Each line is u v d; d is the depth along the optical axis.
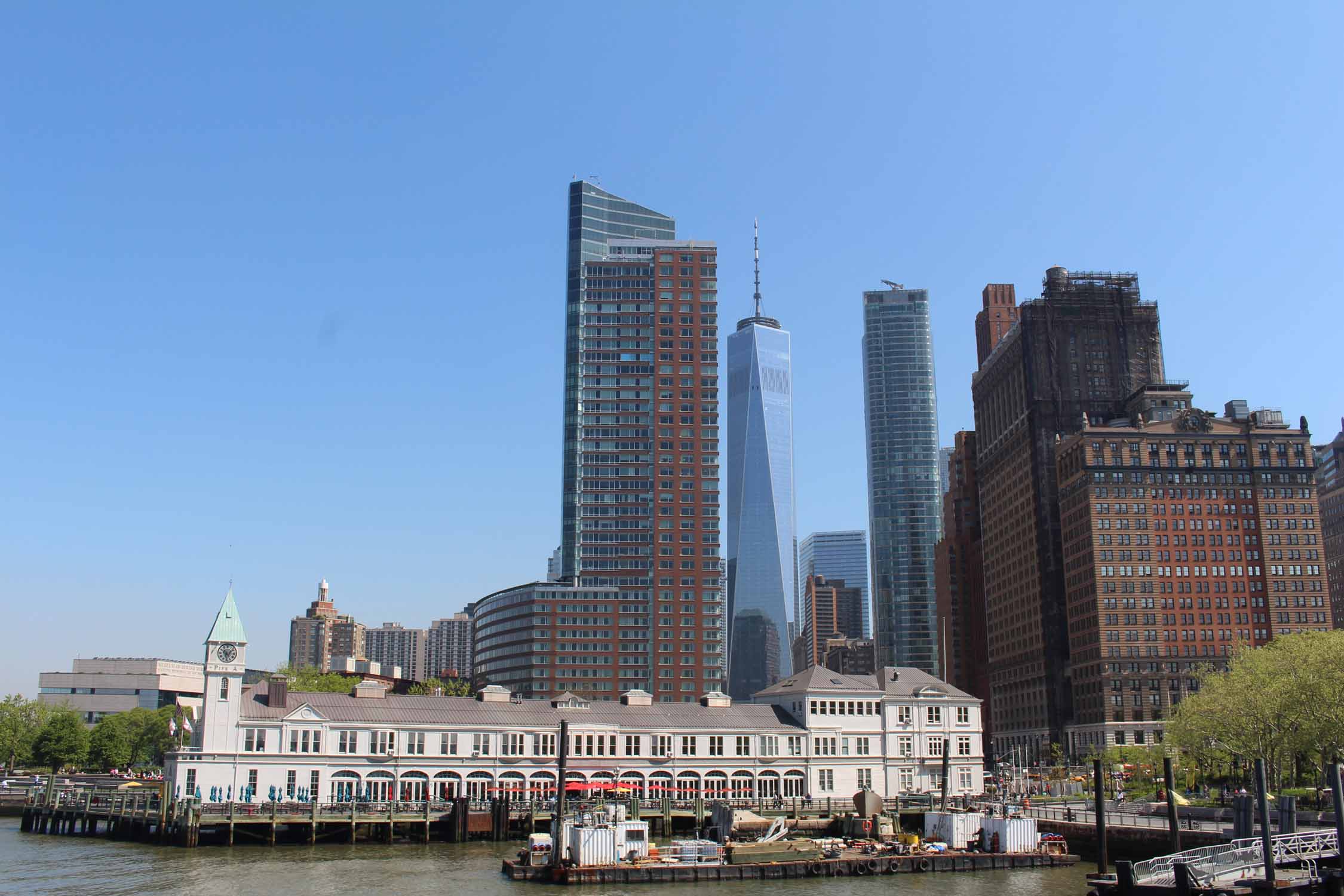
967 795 174.38
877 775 179.88
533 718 165.75
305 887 104.12
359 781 153.25
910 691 184.88
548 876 107.81
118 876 110.19
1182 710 167.12
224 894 100.44
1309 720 140.38
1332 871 75.94
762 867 110.50
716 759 172.25
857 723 180.88
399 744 156.00
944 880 110.75
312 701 155.62
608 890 103.94
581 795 160.12
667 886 106.31
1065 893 102.12
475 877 110.75
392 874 112.56
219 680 148.38
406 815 139.00
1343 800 76.44
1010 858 118.88
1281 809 96.31
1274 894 74.75
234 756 147.12
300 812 137.00
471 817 143.25
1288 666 149.50
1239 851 83.06
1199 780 190.88
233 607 151.50
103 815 152.75
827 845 120.62
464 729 159.88
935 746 183.25
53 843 141.50
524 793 160.88
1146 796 185.38
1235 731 151.38
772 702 189.88
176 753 145.62
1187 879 75.62
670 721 173.50
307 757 150.62
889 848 121.19
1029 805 164.75
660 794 159.38
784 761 175.38
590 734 166.62
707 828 144.12
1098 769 99.06
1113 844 121.94
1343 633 167.88
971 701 186.62
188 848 133.00
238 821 134.62
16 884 105.31
